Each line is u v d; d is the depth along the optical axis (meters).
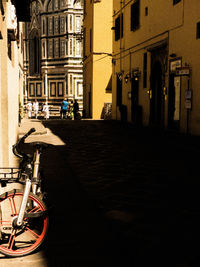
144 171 7.70
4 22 6.96
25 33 51.97
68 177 7.09
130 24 22.14
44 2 48.44
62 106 33.53
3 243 3.69
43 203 3.64
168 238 4.08
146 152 10.31
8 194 3.62
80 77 47.53
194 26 13.69
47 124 21.62
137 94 21.28
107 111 29.75
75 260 3.51
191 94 13.87
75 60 46.97
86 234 4.17
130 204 5.38
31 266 3.37
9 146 7.55
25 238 3.86
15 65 12.05
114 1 26.38
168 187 6.37
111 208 5.18
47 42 48.78
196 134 13.69
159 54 17.47
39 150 3.87
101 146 11.58
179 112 15.22
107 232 4.24
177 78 15.44
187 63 14.31
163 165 8.33
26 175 3.74
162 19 16.89
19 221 3.55
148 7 18.78
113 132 16.31
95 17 29.67
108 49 30.08
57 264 3.42
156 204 5.39
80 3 46.28
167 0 16.23
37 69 51.66
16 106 12.84
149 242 3.96
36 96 50.88
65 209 5.09
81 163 8.63
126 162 8.76
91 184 6.59
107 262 3.47
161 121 17.25
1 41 7.04
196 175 7.27
